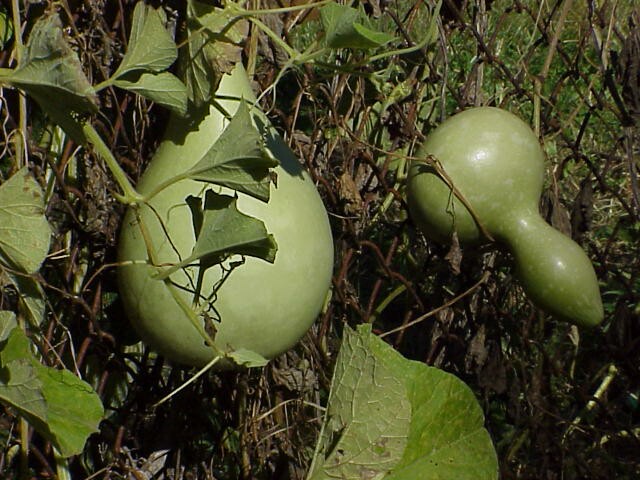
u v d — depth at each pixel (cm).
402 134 101
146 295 76
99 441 95
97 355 90
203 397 96
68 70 64
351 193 96
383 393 79
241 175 69
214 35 75
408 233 110
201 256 72
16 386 65
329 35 74
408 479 84
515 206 87
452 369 112
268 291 76
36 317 79
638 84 106
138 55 71
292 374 96
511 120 89
